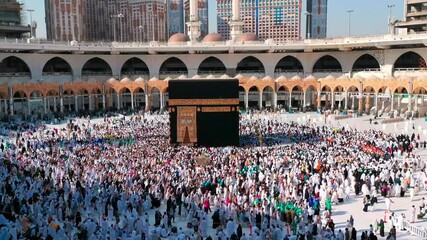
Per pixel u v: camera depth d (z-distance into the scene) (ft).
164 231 66.33
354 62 260.21
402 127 171.12
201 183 89.04
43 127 176.76
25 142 141.28
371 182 93.76
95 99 248.32
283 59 285.02
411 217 77.46
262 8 631.15
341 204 87.86
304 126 169.58
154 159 109.19
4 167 101.19
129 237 64.75
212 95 142.31
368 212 82.99
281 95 270.46
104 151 121.49
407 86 193.16
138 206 80.43
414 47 226.99
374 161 104.99
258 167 101.50
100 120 203.41
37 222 69.36
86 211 81.30
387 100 226.38
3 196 80.74
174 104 142.72
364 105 234.17
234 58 271.28
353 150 118.42
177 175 94.22
